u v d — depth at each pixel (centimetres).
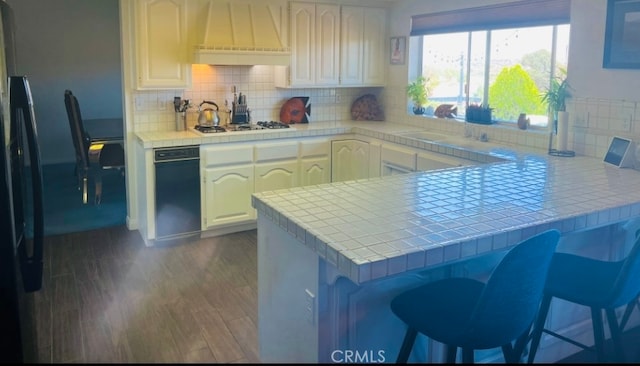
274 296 256
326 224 222
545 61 430
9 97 244
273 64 508
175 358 191
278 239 247
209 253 454
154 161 457
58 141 840
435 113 538
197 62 477
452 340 191
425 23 541
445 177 314
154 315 332
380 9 583
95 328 307
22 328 195
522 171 332
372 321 227
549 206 248
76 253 450
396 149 496
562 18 400
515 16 442
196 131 502
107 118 865
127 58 488
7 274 181
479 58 495
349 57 575
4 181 185
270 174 517
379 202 257
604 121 373
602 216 244
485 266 252
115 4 840
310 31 546
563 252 278
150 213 465
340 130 551
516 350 228
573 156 388
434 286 225
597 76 375
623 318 278
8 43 318
